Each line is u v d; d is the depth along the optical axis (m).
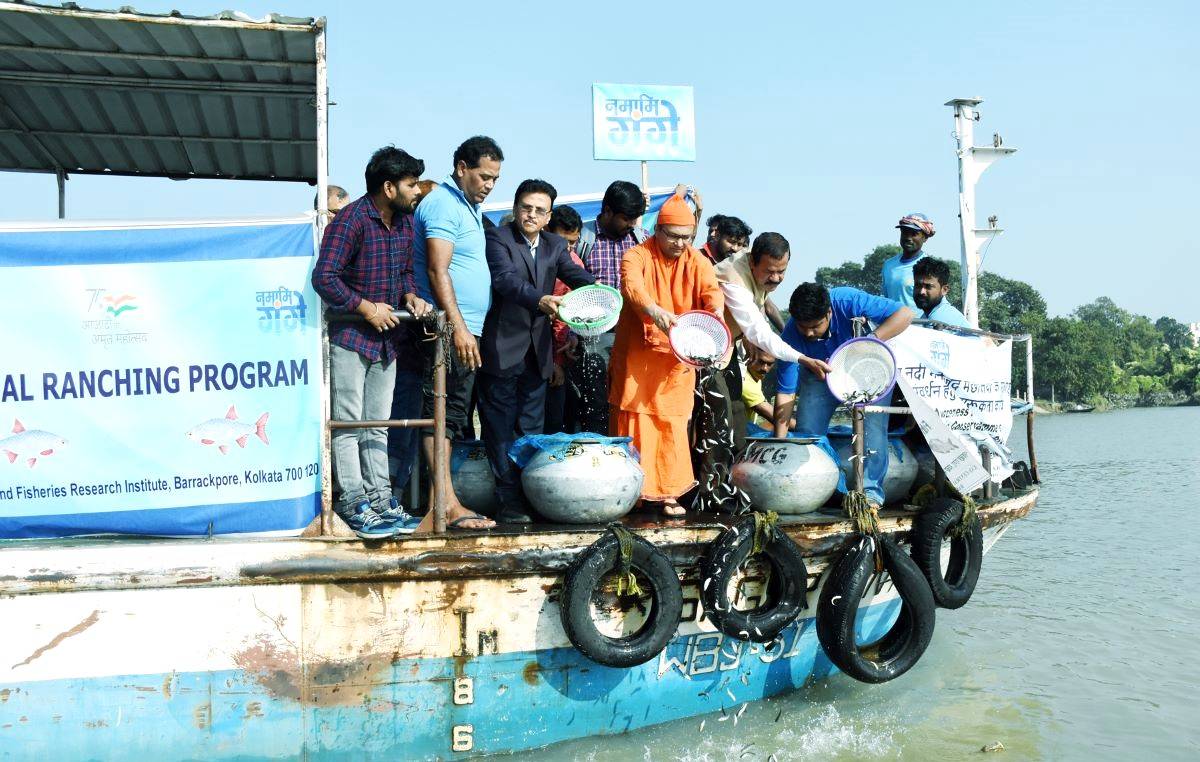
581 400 6.96
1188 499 19.81
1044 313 124.81
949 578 6.84
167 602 4.85
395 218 5.49
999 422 7.48
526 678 5.37
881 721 6.32
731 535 5.68
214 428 5.05
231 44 6.05
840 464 6.72
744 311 6.60
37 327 4.85
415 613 5.15
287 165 8.84
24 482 4.86
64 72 6.81
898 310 6.70
